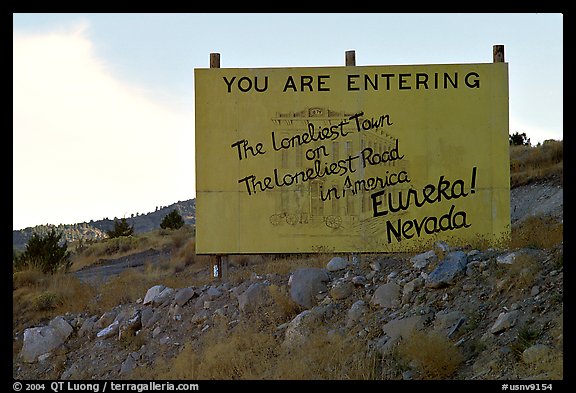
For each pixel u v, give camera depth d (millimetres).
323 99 17469
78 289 18828
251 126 17547
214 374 11977
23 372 14859
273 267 16938
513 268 11859
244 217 17500
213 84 17547
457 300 11914
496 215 17125
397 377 10203
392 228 17266
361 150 17406
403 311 12266
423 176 17297
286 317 13773
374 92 17406
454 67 17297
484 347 10320
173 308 15352
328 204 17406
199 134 17547
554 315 10133
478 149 17219
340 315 13078
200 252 17453
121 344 14805
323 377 10570
